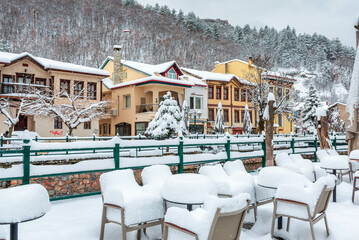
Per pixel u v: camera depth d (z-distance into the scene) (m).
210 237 2.69
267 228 4.58
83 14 114.25
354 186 6.08
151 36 108.56
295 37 133.50
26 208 2.89
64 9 111.62
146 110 26.33
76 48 85.31
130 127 27.16
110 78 31.88
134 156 10.64
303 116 38.31
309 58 123.62
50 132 22.84
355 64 8.30
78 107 22.22
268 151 10.22
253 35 142.88
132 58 88.62
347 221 4.74
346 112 8.37
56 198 5.78
